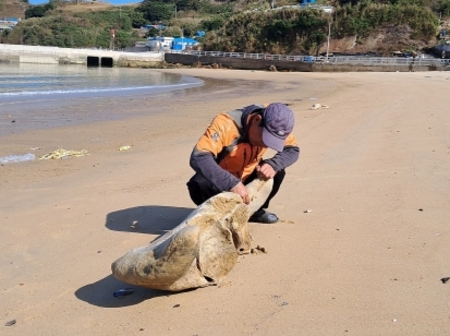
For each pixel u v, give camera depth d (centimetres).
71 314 283
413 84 2547
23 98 1733
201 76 4369
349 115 1146
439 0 6788
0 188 585
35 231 423
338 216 426
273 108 334
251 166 376
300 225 407
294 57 5866
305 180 552
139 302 290
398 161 627
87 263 352
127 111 1456
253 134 347
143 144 896
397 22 6297
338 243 364
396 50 6200
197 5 12631
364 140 794
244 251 344
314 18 6544
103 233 411
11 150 851
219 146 349
